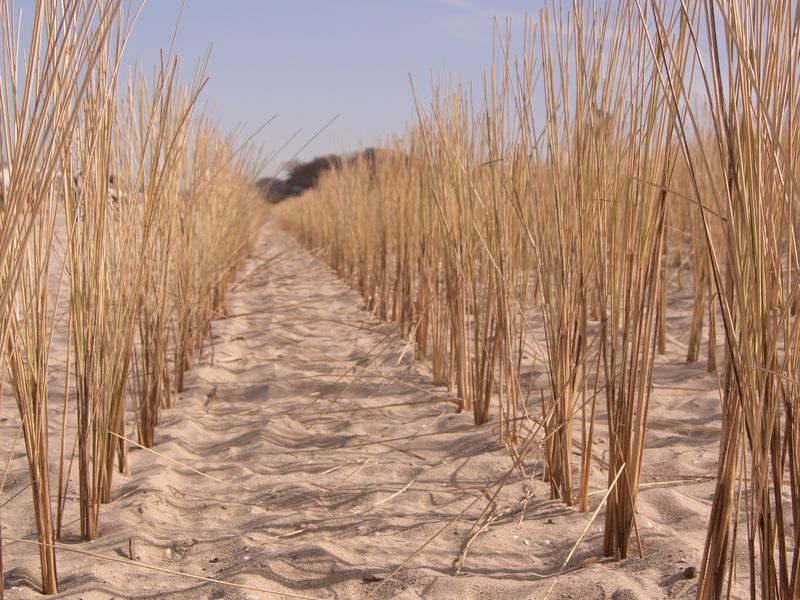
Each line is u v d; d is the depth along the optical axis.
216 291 5.61
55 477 2.49
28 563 1.88
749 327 1.19
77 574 1.84
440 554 1.97
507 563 1.91
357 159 6.67
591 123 1.88
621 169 1.80
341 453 2.88
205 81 2.33
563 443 2.22
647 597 1.65
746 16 1.15
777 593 1.24
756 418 1.19
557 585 1.74
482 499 2.33
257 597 1.73
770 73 1.15
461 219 3.04
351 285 7.32
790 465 1.21
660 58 1.61
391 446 2.93
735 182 1.18
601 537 2.00
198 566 1.95
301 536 2.11
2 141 1.41
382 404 3.50
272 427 3.18
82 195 1.97
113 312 2.24
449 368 3.50
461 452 2.80
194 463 2.77
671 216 5.64
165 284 3.06
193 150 3.75
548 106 2.09
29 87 1.34
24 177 1.34
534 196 2.37
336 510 2.32
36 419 1.70
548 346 2.25
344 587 1.80
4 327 1.43
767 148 1.14
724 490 1.30
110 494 2.32
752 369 1.18
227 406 3.58
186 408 3.45
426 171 3.67
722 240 3.73
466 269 3.20
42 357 1.69
